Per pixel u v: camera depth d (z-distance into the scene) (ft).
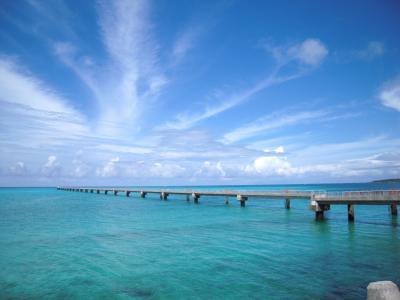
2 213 141.49
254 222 101.86
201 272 48.08
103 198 267.59
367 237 74.08
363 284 42.04
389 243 67.00
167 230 87.56
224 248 63.67
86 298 39.04
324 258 55.06
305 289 40.57
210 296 38.88
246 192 152.76
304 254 57.98
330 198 99.60
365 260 53.62
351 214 99.71
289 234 78.95
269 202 205.57
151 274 47.62
